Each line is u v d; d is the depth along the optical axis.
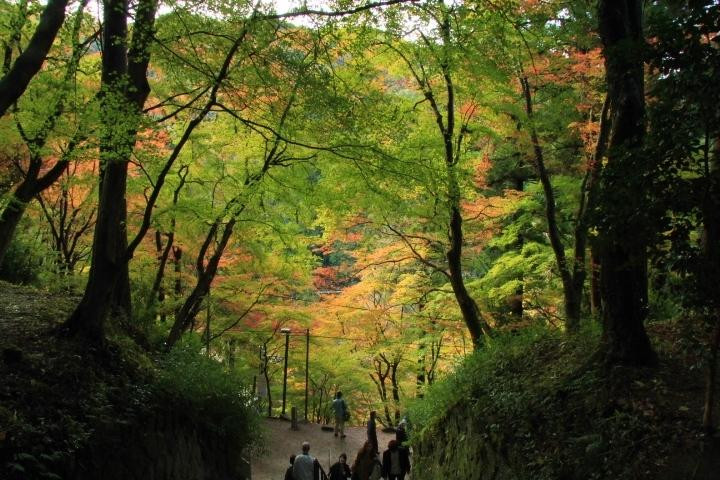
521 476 7.40
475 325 14.42
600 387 7.42
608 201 5.35
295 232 16.80
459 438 10.95
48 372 8.66
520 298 16.91
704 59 4.94
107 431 8.40
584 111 14.38
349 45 10.20
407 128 13.47
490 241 17.45
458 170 12.09
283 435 21.45
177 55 9.94
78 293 14.68
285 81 9.90
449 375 13.76
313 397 29.33
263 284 19.70
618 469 6.03
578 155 16.56
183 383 11.03
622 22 7.78
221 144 15.12
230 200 14.63
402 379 28.78
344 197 13.30
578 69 12.46
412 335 21.50
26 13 10.20
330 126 10.46
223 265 19.48
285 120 10.80
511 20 10.22
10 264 16.50
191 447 10.72
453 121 13.80
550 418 7.71
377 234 18.30
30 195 11.12
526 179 19.98
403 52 13.34
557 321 17.38
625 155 5.34
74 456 7.51
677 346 7.79
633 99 7.25
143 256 17.02
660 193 4.98
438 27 11.91
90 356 9.67
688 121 4.96
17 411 7.48
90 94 12.62
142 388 10.02
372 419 17.48
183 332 14.69
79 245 19.92
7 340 9.22
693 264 4.90
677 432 6.05
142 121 9.49
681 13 5.88
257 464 17.34
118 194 10.20
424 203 14.63
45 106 10.67
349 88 10.61
